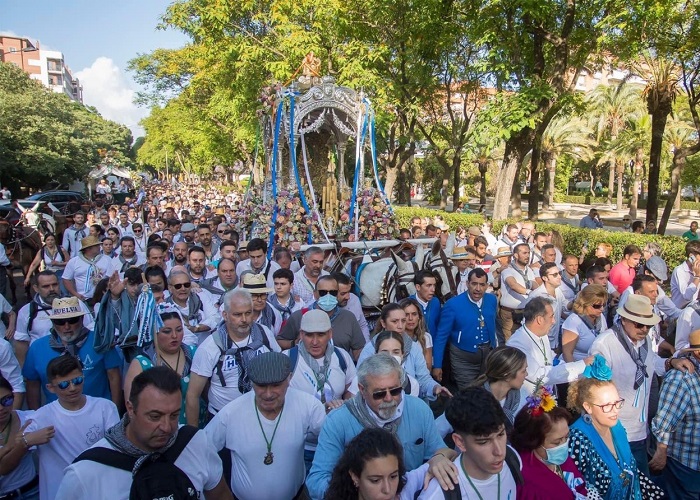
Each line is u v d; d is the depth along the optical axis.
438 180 45.22
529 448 3.26
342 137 11.64
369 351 4.53
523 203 52.16
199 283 6.86
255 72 19.81
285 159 11.62
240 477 3.53
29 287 11.62
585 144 40.75
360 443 2.55
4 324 6.44
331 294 5.46
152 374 2.71
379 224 9.55
